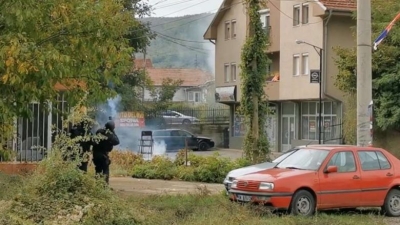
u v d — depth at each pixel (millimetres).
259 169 16656
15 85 13789
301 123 49000
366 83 18938
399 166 16906
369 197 16281
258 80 21719
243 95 21797
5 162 19734
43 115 20469
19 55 12898
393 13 35625
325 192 15664
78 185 10719
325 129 46250
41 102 15203
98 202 10367
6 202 10211
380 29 34875
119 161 29609
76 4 14188
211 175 24547
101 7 14367
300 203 15359
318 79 43250
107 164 18141
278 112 51344
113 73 15664
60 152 10922
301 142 48062
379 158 16734
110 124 18125
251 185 15430
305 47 46750
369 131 18906
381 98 34875
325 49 44719
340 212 16734
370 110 18906
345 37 45156
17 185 12000
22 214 9875
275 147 51438
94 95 15625
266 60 21938
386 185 16531
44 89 14648
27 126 20312
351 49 37875
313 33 45812
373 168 16531
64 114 15945
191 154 28438
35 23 14016
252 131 21781
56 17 14242
